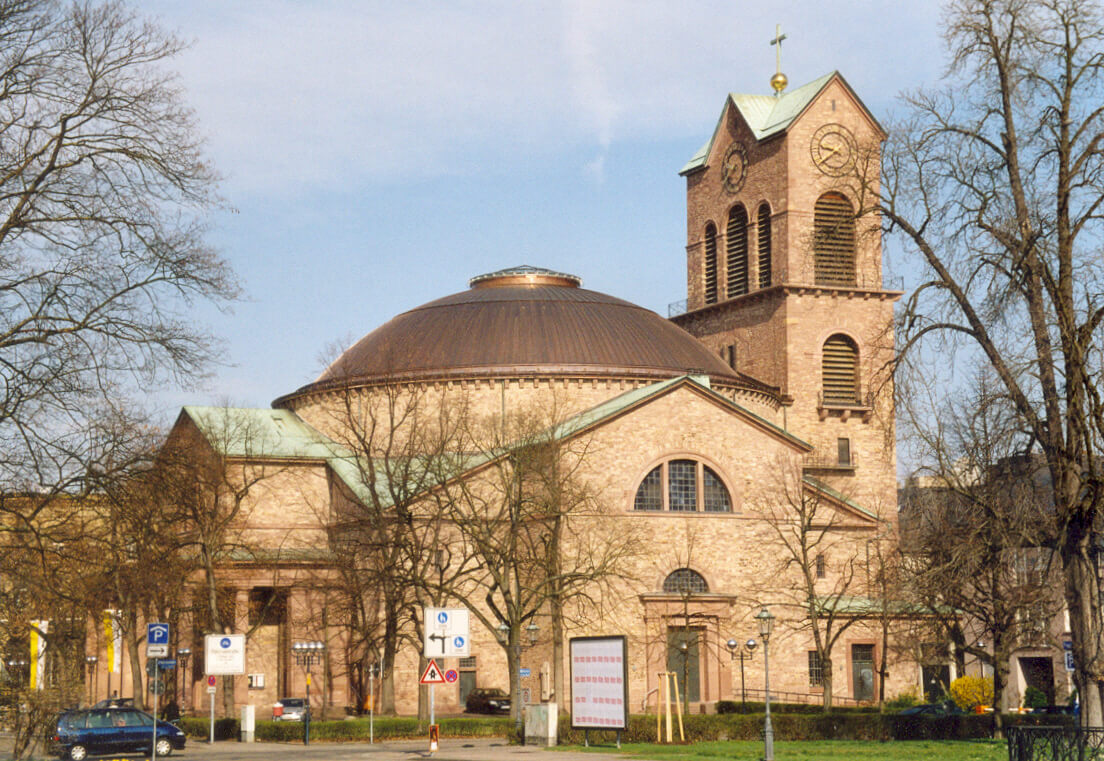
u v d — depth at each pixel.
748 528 80.25
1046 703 90.25
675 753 43.56
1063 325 39.53
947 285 42.53
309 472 86.69
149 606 74.50
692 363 90.88
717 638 77.81
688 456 79.56
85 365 35.31
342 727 60.56
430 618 43.28
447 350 89.38
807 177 96.50
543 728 48.41
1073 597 40.38
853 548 83.31
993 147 42.50
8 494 36.81
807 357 95.50
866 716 53.88
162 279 36.44
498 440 75.44
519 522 69.94
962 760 40.00
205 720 63.25
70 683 59.19
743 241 101.06
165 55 36.22
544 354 88.31
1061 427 40.03
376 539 74.06
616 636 45.81
